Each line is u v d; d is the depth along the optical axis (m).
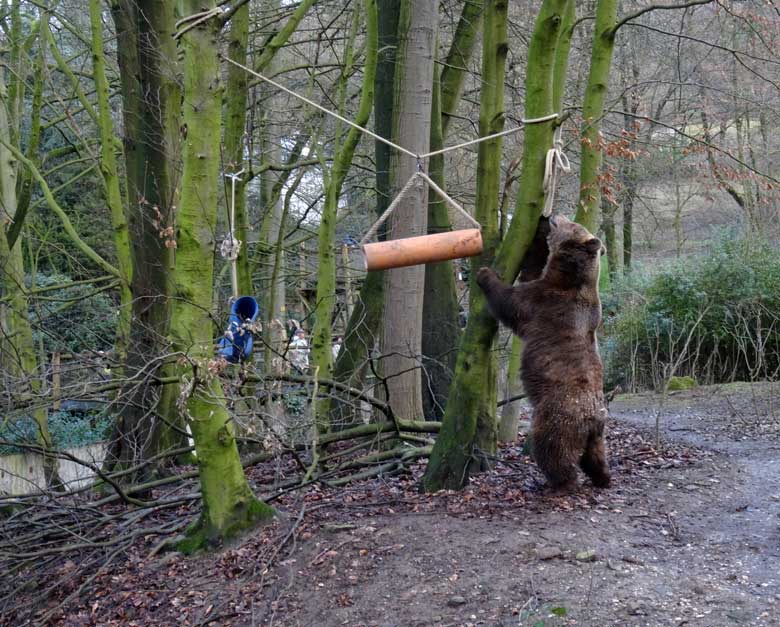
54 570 8.74
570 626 6.44
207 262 7.96
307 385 9.80
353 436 9.98
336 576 7.38
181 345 7.95
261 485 9.77
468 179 17.39
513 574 7.03
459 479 8.66
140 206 10.09
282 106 17.56
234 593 7.53
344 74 12.70
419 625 6.70
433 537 7.62
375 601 7.03
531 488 8.52
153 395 10.05
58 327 13.91
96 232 18.67
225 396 8.45
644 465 9.55
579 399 8.03
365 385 12.14
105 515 9.23
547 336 8.03
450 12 14.31
